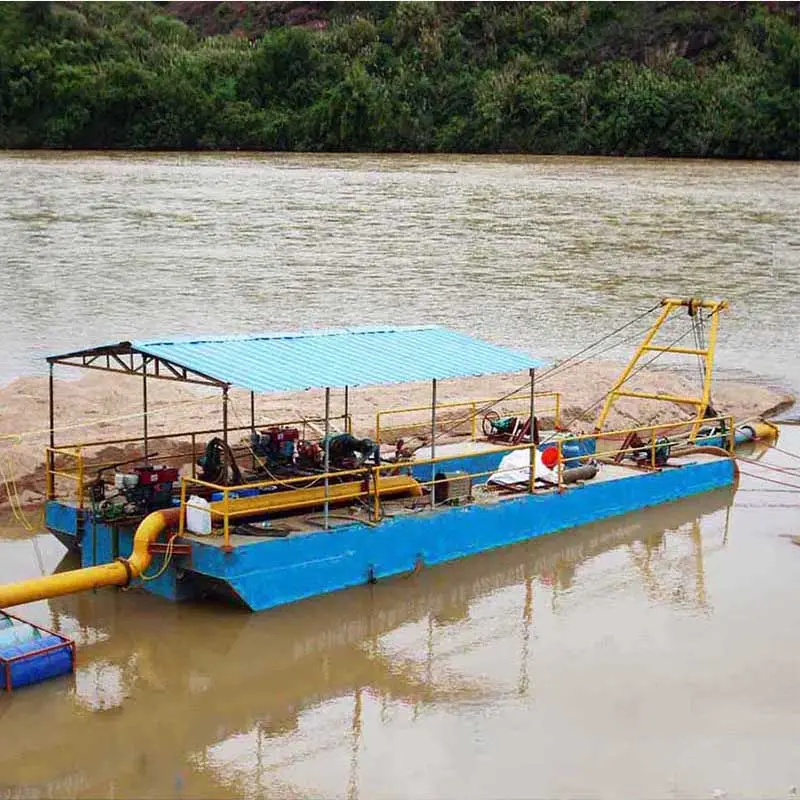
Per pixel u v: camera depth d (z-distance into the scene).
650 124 85.44
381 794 11.13
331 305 37.06
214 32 123.81
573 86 89.81
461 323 34.69
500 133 89.81
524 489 18.66
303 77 99.00
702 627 15.16
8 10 101.75
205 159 86.31
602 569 17.30
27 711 12.55
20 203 59.34
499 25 99.25
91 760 11.59
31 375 27.14
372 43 101.75
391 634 14.74
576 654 14.27
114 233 51.25
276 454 16.64
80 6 111.31
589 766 11.69
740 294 40.12
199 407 23.28
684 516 19.94
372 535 16.03
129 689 13.10
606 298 39.12
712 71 90.81
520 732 12.34
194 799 10.95
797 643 14.68
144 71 96.81
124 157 87.56
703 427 23.69
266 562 14.91
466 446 20.50
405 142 92.31
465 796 11.11
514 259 46.22
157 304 36.81
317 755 11.82
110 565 14.44
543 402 25.56
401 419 23.42
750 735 12.34
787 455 23.94
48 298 37.31
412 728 12.41
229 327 33.59
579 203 60.97
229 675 13.50
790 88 85.19
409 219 56.16
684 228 53.44
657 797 11.14
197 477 16.61
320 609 15.27
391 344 17.73
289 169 78.25
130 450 20.16
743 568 17.45
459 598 15.99
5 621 13.72
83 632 14.52
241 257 45.94
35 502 18.97
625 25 96.75
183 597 15.27
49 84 95.56
